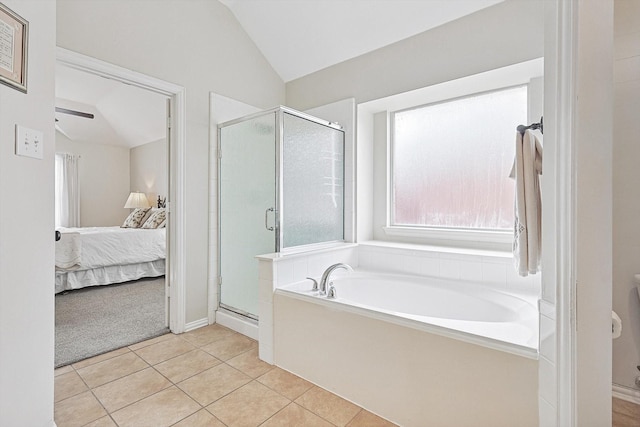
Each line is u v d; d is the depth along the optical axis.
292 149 2.52
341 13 2.65
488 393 1.29
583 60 0.90
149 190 6.25
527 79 2.34
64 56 1.94
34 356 1.31
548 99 1.04
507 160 2.48
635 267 1.61
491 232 2.50
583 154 0.90
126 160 6.73
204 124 2.75
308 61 3.17
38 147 1.33
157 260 4.70
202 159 2.75
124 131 5.93
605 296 0.91
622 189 1.64
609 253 0.91
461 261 2.35
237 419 1.56
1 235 1.15
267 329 2.13
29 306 1.28
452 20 2.36
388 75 2.72
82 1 2.03
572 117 0.90
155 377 1.93
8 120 1.18
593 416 0.91
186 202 2.63
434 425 1.44
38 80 1.33
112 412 1.60
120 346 2.35
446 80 2.40
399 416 1.54
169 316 2.66
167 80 2.48
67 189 5.91
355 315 1.70
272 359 2.11
